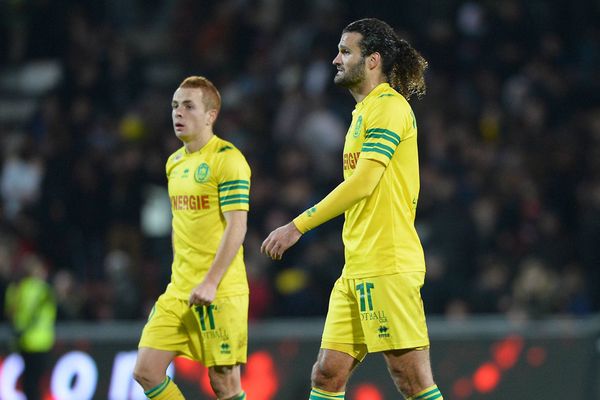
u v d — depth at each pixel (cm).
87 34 5962
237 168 2231
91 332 3509
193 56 6053
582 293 4319
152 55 6325
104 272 4619
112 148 5166
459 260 4394
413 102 5156
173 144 5016
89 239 4850
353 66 2081
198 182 2239
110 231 4841
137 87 5612
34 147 5150
